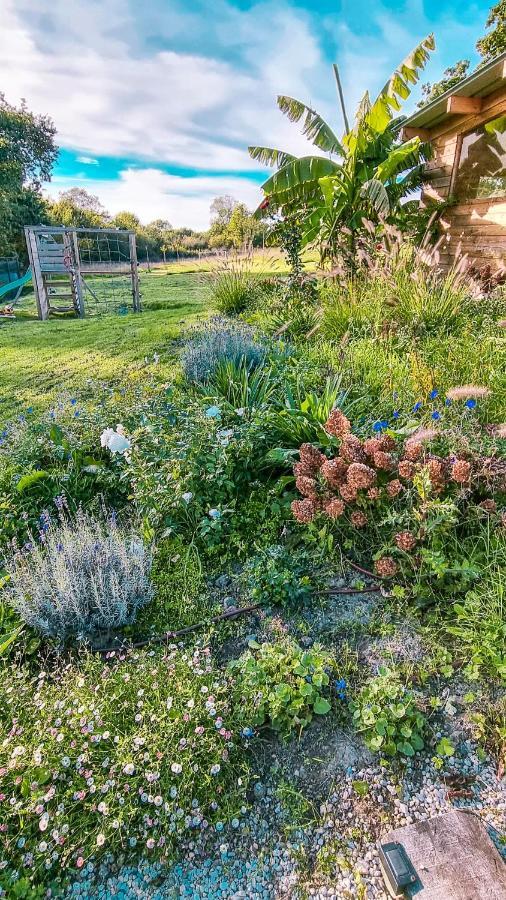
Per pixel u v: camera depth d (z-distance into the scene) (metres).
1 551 2.24
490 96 5.86
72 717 1.48
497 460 2.03
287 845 1.26
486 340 3.57
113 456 2.70
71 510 2.59
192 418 2.73
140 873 1.23
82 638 1.83
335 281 5.77
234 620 1.95
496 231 6.29
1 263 19.55
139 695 1.52
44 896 1.18
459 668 1.64
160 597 2.09
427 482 1.87
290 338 5.18
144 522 2.37
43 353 6.07
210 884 1.20
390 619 1.86
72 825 1.28
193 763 1.37
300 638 1.83
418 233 7.20
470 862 1.14
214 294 7.97
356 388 3.39
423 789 1.34
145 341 6.36
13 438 2.97
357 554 2.16
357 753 1.44
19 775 1.33
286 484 2.59
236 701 1.56
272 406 3.16
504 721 1.46
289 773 1.41
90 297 14.27
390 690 1.50
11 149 27.42
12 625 1.89
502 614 1.69
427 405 2.84
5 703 1.56
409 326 4.20
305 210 7.89
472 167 6.61
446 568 1.82
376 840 1.24
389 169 6.70
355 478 1.98
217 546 2.32
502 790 1.32
